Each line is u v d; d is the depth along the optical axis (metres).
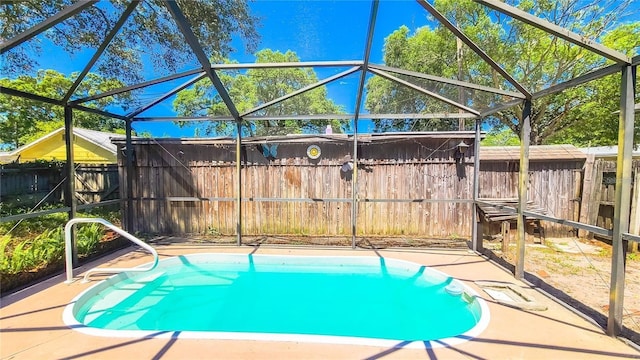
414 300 4.56
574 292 3.82
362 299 4.59
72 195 4.75
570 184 6.46
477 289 3.90
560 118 10.91
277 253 5.56
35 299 3.60
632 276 4.32
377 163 6.72
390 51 7.73
